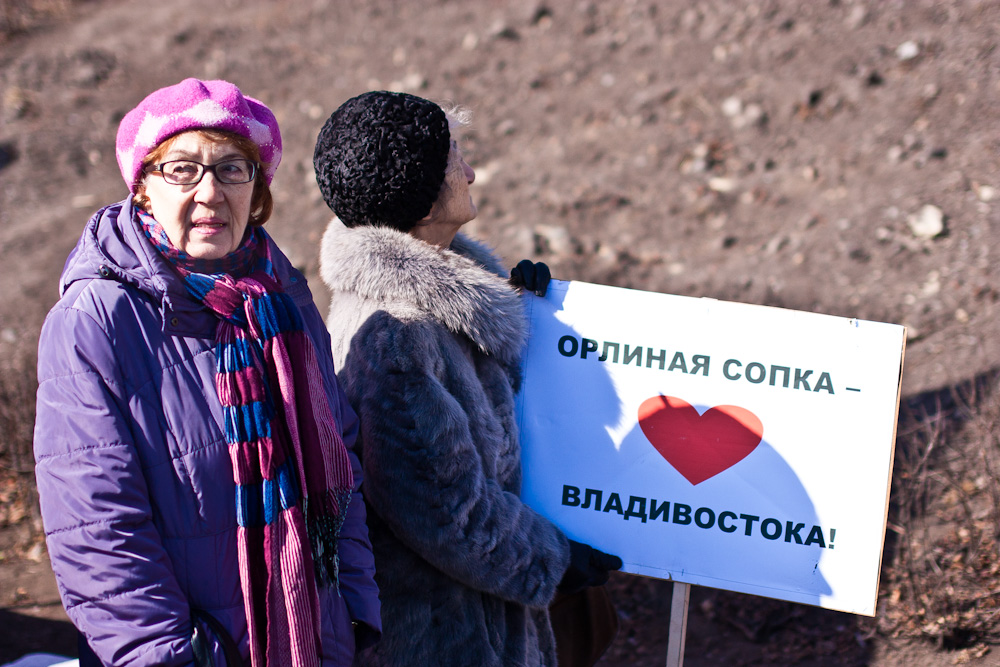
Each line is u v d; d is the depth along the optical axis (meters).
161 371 1.58
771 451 2.19
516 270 2.30
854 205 5.30
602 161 6.14
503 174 6.16
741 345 2.21
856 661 3.11
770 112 6.18
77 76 8.12
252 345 1.65
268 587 1.59
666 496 2.23
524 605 2.10
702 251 5.27
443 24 7.96
